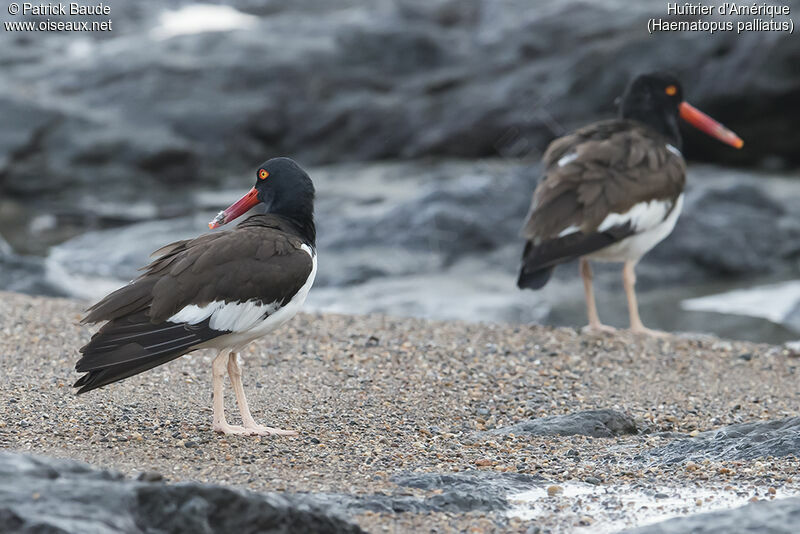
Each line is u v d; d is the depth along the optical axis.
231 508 5.73
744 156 26.19
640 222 13.42
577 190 13.27
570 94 26.86
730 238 20.11
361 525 6.43
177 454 7.91
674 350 12.86
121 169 27.05
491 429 9.63
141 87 28.75
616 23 27.47
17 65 30.12
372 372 11.16
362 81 29.64
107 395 9.67
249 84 29.22
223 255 8.45
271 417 9.44
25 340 11.64
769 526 5.88
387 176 27.11
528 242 13.49
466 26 31.17
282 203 9.48
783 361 12.54
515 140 27.52
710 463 7.95
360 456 8.25
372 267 19.69
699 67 25.69
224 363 8.73
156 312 8.07
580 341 13.00
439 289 18.70
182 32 32.47
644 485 7.50
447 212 20.83
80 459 7.60
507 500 7.10
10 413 8.84
